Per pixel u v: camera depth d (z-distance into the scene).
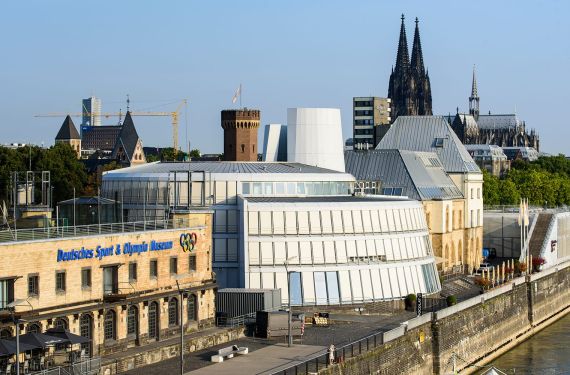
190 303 141.25
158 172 189.62
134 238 130.25
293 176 190.62
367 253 178.12
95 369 112.75
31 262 113.69
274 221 172.50
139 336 129.62
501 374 148.62
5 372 104.81
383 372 136.38
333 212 176.12
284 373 112.94
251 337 144.50
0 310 110.44
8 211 173.88
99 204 173.38
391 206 184.50
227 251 174.12
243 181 184.75
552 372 169.00
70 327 118.00
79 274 120.94
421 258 189.50
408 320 158.75
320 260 173.50
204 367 121.19
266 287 170.25
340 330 152.38
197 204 173.75
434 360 158.38
